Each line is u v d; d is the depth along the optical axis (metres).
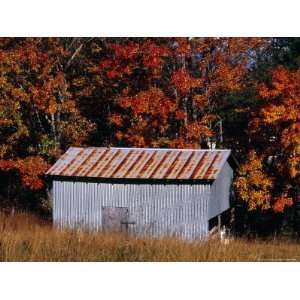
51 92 32.72
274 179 31.06
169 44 33.69
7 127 32.72
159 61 32.81
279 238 31.75
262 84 31.11
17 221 28.06
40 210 34.09
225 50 33.56
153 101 32.34
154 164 26.83
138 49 33.00
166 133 34.12
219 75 33.09
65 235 19.39
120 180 26.45
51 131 34.00
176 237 22.83
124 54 32.81
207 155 27.09
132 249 18.41
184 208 25.83
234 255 18.52
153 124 33.09
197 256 18.06
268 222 34.19
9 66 31.73
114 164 27.17
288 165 30.23
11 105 31.42
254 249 19.84
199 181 25.66
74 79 34.34
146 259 17.69
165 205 26.06
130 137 33.06
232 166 30.72
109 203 26.64
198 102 33.47
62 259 17.42
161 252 18.12
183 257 17.92
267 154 31.23
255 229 34.19
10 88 31.52
